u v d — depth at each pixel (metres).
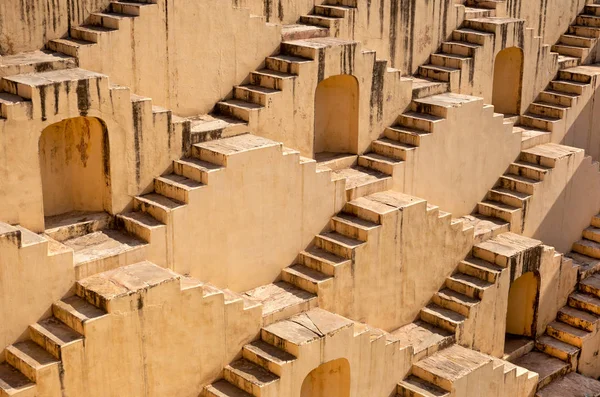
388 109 34.97
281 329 27.91
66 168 28.31
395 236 31.88
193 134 29.33
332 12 35.28
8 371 23.86
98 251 26.50
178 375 26.16
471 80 38.28
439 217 33.38
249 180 29.00
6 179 25.59
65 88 26.05
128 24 28.97
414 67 38.06
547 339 37.25
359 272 31.11
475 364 31.28
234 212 28.89
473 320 33.53
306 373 27.31
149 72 29.81
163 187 28.38
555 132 40.62
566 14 44.56
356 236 31.28
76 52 28.02
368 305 31.81
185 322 25.94
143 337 25.12
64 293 25.05
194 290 25.92
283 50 33.19
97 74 27.03
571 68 43.22
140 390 25.42
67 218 27.91
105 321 24.22
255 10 33.69
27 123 25.59
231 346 27.25
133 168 28.08
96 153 27.89
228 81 31.98
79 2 29.38
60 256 24.78
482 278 34.34
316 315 29.05
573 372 36.53
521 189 37.69
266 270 30.36
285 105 31.84
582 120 42.03
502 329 35.06
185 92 30.88
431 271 33.72
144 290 24.84
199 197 27.89
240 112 31.08
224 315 26.81
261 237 29.86
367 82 33.88
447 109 34.75
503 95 41.34
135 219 27.72
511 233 36.69
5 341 24.19
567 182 39.06
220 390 26.73
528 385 33.81
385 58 36.88
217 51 31.36
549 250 36.25
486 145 37.03
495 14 40.91
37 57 28.05
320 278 30.25
